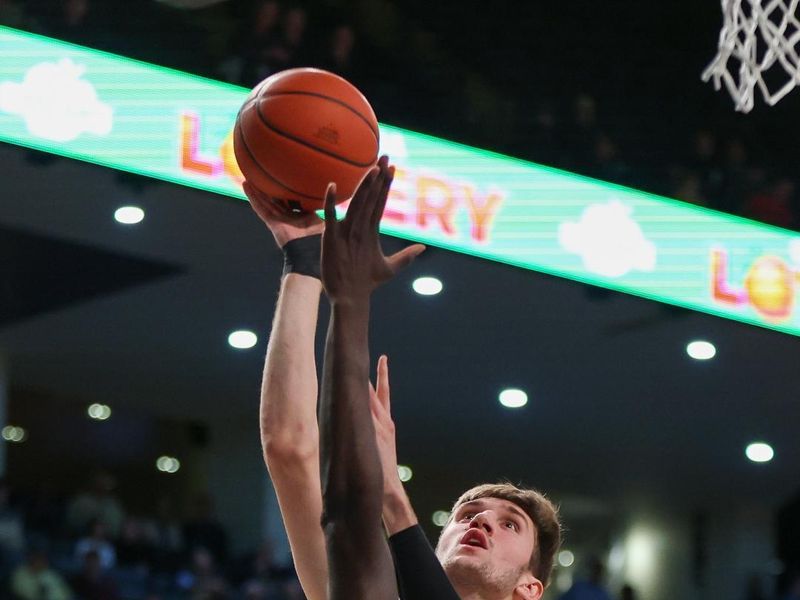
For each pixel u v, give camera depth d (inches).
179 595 471.2
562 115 429.7
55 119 327.9
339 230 85.4
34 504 517.3
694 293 410.9
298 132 111.0
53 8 335.6
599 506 720.3
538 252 392.8
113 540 488.7
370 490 82.4
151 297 446.3
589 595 502.6
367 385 84.6
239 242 407.5
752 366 501.4
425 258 406.9
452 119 399.5
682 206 417.1
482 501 121.5
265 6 379.6
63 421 701.3
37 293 436.8
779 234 426.9
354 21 418.0
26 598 413.7
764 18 157.1
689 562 704.4
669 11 465.4
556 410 561.9
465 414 573.6
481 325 471.8
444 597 94.2
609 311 452.1
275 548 591.5
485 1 449.7
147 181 334.6
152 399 570.3
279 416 108.7
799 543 682.8
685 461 622.8
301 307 110.5
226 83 348.2
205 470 623.2
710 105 455.8
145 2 354.9
